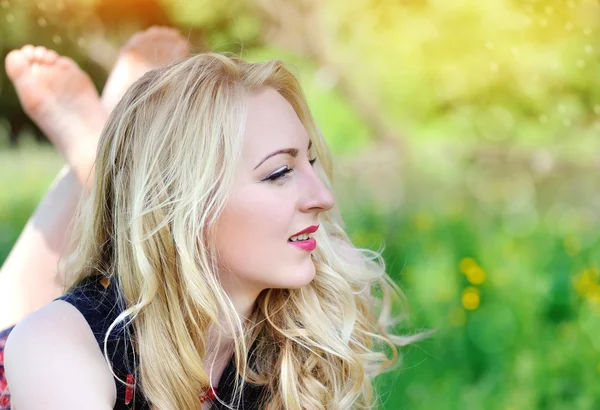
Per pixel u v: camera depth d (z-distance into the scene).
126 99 1.43
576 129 6.73
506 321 2.72
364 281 1.72
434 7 8.35
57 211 2.10
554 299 2.71
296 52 8.04
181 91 1.37
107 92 2.34
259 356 1.58
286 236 1.37
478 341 2.69
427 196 5.55
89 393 1.27
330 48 8.02
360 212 4.05
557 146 6.39
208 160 1.34
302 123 1.58
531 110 7.62
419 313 2.76
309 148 1.52
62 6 4.88
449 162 6.30
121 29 6.07
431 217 3.70
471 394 2.52
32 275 2.04
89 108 2.25
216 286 1.37
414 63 8.50
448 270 3.03
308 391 1.55
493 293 2.87
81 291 1.42
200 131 1.35
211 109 1.35
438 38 8.32
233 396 1.51
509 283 2.84
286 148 1.36
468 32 8.12
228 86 1.37
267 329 1.59
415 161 6.41
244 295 1.46
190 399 1.40
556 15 6.02
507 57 7.61
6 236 4.21
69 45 5.46
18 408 1.30
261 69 1.42
